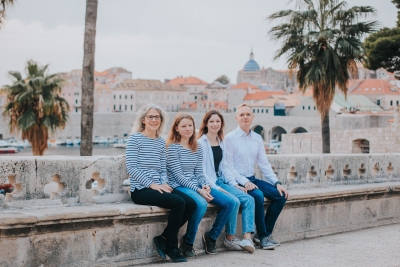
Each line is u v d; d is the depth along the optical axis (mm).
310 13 30312
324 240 9406
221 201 7906
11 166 6648
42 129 37188
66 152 109562
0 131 124562
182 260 7473
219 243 8320
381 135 42688
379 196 11117
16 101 36312
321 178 10406
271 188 8633
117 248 7191
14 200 6699
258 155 8883
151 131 7500
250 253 8156
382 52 33812
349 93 121875
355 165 11148
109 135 147000
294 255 8078
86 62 16234
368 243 9109
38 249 6438
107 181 7539
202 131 8602
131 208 7184
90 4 15969
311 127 113250
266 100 138375
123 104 181375
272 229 8625
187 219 7520
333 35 29562
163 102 186375
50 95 36594
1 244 6137
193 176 7953
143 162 7410
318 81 30609
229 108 171500
